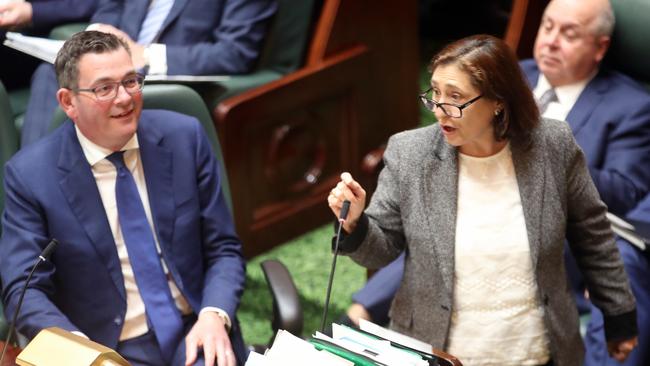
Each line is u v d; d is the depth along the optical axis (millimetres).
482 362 7867
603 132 10547
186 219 8953
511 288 7762
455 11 17922
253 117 12445
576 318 8047
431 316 7863
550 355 7980
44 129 11633
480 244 7656
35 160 8695
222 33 12734
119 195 8766
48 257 8312
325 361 5859
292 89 12664
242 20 12680
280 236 13320
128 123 8508
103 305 8773
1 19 13141
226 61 12617
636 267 9539
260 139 12719
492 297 7770
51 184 8625
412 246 7773
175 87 9734
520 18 11828
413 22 13703
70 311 8812
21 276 8445
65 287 8758
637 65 10891
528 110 7414
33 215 8602
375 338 6379
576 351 8055
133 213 8805
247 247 13008
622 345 8211
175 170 8977
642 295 9539
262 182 12930
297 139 13055
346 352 6043
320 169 13430
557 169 7570
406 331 8062
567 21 10422
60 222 8602
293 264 12977
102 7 13281
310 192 13453
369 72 13406
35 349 6770
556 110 10852
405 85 13875
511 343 7848
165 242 8891
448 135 7391
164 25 12680
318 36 13000
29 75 13758
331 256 13172
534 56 11219
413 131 7863
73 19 13477
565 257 10133
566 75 10695
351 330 6426
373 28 13328
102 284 8727
